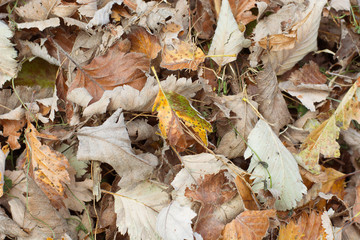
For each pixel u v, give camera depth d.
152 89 0.79
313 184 0.84
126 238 0.80
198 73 0.83
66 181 0.78
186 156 0.81
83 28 0.83
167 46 0.83
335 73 0.89
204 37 0.87
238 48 0.85
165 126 0.79
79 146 0.78
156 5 0.84
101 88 0.81
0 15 0.82
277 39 0.85
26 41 0.82
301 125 0.87
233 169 0.81
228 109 0.83
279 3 0.88
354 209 0.84
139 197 0.79
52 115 0.80
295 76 0.88
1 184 0.77
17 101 0.81
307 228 0.81
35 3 0.82
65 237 0.78
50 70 0.83
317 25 0.87
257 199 0.81
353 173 0.86
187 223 0.76
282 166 0.82
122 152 0.78
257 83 0.85
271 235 0.81
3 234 0.78
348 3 0.91
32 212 0.78
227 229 0.78
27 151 0.79
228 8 0.83
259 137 0.82
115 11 0.84
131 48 0.83
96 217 0.80
